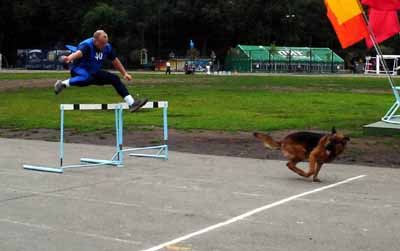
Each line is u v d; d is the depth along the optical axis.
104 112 24.02
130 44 94.88
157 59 92.75
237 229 7.07
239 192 9.26
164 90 36.34
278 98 29.92
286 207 8.21
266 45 98.88
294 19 99.62
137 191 9.37
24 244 6.48
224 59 98.62
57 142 15.61
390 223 7.37
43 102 27.94
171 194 9.12
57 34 101.88
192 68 78.38
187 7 95.88
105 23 94.12
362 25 15.98
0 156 13.16
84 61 11.48
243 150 14.02
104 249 6.30
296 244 6.47
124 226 7.23
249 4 97.12
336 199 8.73
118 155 12.27
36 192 9.29
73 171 11.33
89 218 7.62
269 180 10.30
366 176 10.70
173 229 7.08
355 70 86.44
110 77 11.76
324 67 88.06
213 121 19.89
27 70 81.31
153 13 97.62
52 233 6.92
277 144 10.53
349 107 24.70
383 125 16.28
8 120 20.59
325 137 9.98
